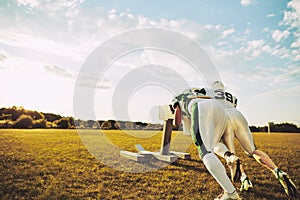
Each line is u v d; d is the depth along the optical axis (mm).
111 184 3338
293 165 4477
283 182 2639
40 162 4344
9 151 5168
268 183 3396
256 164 4395
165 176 3707
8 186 3145
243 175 2924
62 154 5059
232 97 3080
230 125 2852
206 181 3510
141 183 3402
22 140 6719
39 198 2828
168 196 2967
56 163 4309
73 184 3297
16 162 4285
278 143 7016
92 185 3283
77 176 3625
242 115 2943
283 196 2959
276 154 5406
